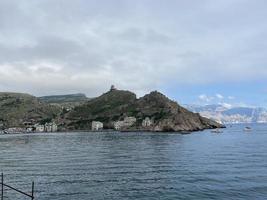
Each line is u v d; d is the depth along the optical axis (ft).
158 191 164.25
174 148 434.71
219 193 158.71
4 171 238.07
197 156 324.80
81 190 167.43
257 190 163.94
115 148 459.73
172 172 222.07
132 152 386.93
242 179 192.13
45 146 545.85
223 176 202.39
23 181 192.65
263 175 205.26
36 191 164.66
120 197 153.07
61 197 152.66
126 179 198.08
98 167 254.06
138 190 167.22
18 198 149.07
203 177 199.82
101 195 156.97
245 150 392.06
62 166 262.47
